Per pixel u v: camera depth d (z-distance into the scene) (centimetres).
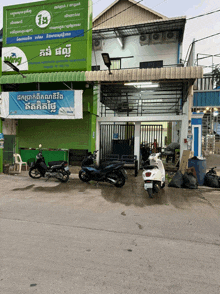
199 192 677
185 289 229
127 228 393
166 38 1600
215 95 1424
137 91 1163
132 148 1152
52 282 236
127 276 249
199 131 995
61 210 492
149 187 601
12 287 227
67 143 1111
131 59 1702
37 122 1145
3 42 1108
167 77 875
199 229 394
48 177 823
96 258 287
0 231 370
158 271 260
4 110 1013
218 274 257
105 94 1236
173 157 1241
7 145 1085
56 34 1035
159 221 430
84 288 227
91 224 409
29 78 992
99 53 1773
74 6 1009
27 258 284
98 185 775
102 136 1183
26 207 511
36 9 1059
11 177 897
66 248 312
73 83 1117
